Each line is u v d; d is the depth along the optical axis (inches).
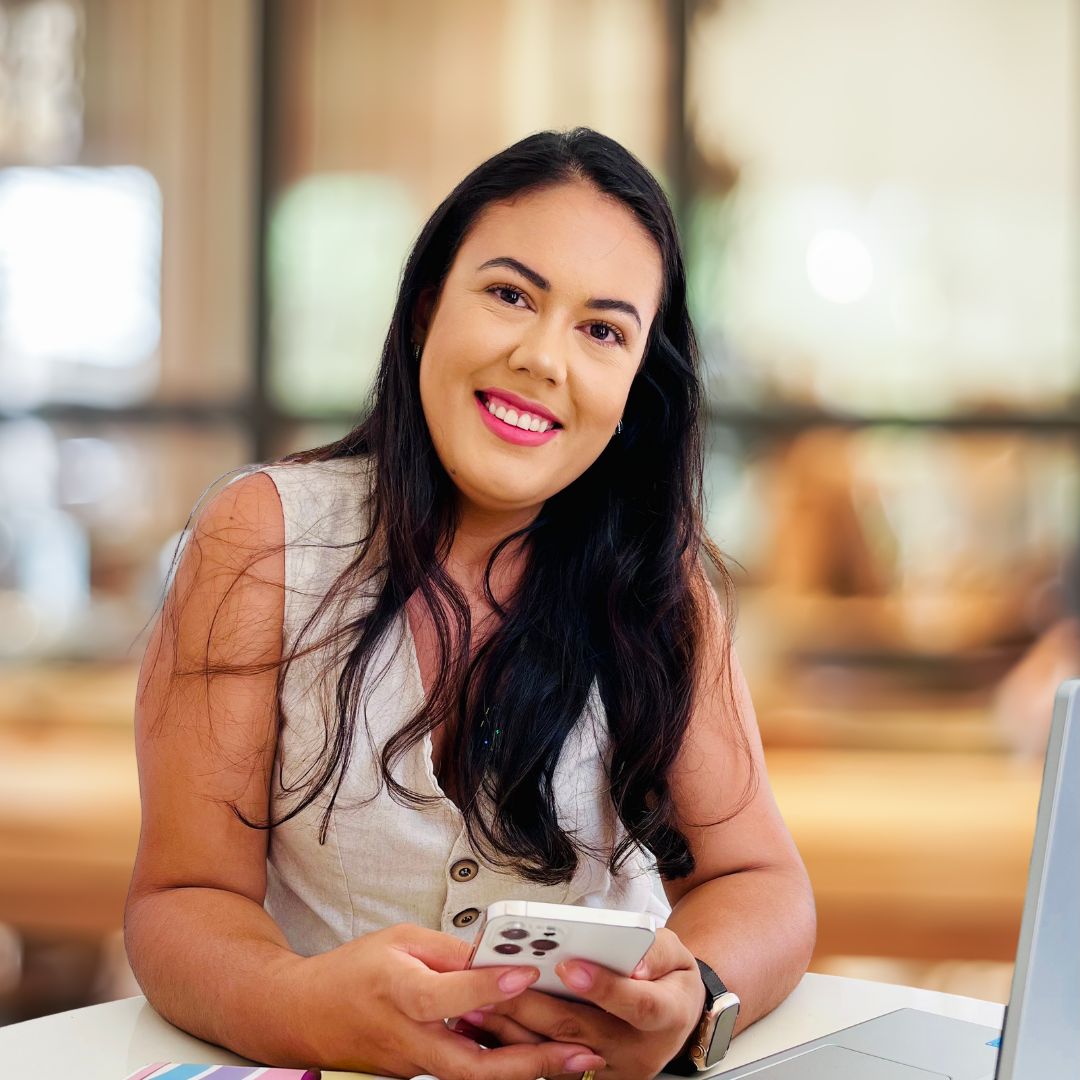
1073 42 146.3
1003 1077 31.4
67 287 152.7
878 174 147.8
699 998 38.6
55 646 150.5
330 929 47.8
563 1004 37.6
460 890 47.1
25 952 136.3
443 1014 35.9
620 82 149.6
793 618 147.0
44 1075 38.6
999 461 147.2
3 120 153.5
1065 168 146.8
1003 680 145.6
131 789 143.3
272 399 152.3
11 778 145.0
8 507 151.6
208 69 152.5
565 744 48.8
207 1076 35.0
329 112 152.2
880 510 147.6
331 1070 38.1
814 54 148.1
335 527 48.4
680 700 50.2
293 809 46.6
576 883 49.0
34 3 153.3
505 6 150.6
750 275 148.5
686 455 51.4
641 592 50.6
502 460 45.7
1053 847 31.8
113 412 152.3
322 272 152.3
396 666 47.2
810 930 46.9
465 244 46.8
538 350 44.8
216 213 152.5
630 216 46.6
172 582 48.2
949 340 147.7
